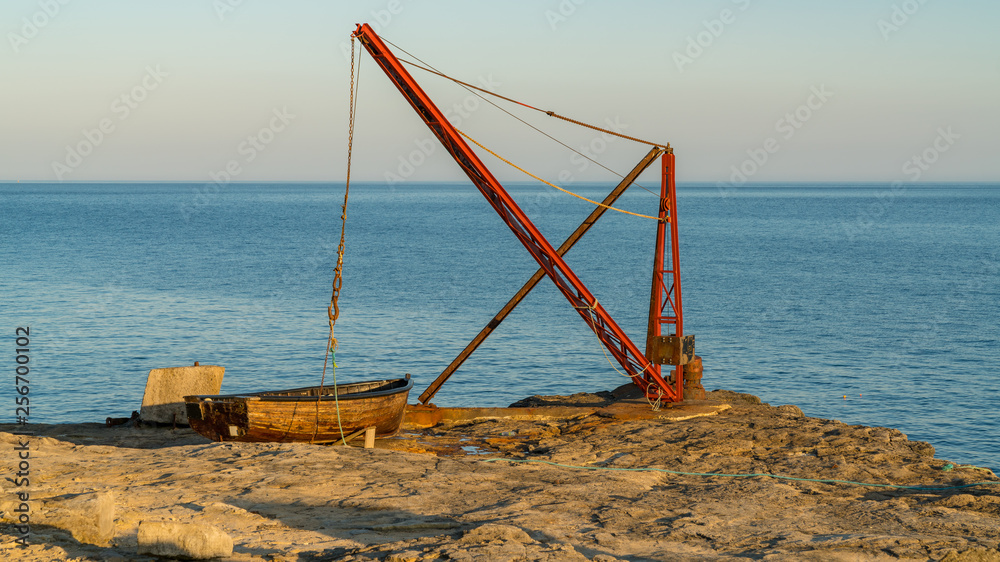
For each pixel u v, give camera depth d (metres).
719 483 12.83
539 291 60.69
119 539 8.60
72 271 68.50
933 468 14.02
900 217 174.38
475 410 18.75
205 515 9.82
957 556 9.00
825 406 31.73
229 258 81.81
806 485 12.86
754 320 50.47
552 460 14.40
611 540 9.40
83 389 30.80
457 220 160.62
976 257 90.44
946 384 35.16
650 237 119.25
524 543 9.08
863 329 47.66
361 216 174.75
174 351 37.59
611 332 19.22
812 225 148.75
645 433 16.53
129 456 13.43
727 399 20.59
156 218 156.00
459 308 52.50
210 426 14.90
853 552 9.12
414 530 9.62
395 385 17.77
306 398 14.81
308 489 11.39
